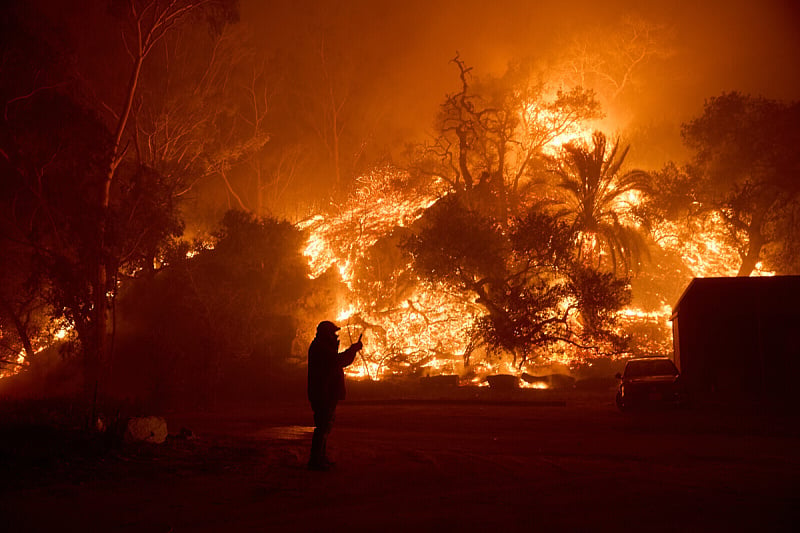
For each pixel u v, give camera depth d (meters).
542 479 8.88
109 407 17.50
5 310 32.69
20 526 6.63
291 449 11.45
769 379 25.95
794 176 41.28
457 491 8.15
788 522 6.45
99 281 18.34
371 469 9.73
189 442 11.67
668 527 6.30
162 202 25.19
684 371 26.92
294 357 39.69
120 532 6.41
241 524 6.68
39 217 23.44
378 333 40.56
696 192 43.44
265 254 41.38
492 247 36.12
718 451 11.71
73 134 24.42
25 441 10.77
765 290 26.66
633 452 11.62
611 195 40.81
